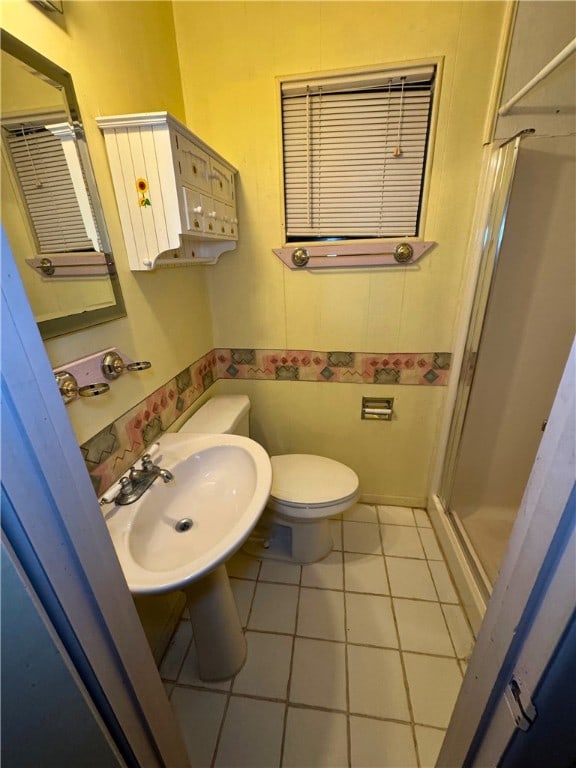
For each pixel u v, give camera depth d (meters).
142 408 1.06
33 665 0.35
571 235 1.26
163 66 1.12
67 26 0.73
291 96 1.24
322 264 1.42
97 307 0.84
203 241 1.34
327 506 1.33
